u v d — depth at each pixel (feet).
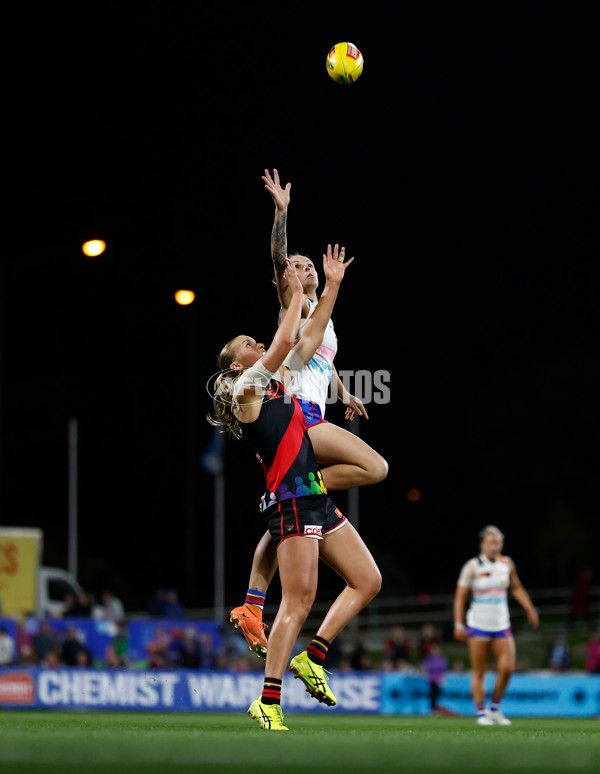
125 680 94.53
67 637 105.09
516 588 77.51
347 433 40.88
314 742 27.35
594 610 177.27
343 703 100.63
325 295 40.22
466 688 102.78
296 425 38.22
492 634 76.07
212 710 95.91
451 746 26.37
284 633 36.96
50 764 19.98
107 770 19.27
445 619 177.06
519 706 102.99
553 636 171.53
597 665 126.11
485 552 77.30
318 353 41.70
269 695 36.91
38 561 143.33
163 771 19.33
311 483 37.76
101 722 44.47
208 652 112.37
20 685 91.81
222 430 40.52
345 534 39.04
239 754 22.66
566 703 102.73
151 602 138.00
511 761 21.90
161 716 67.15
